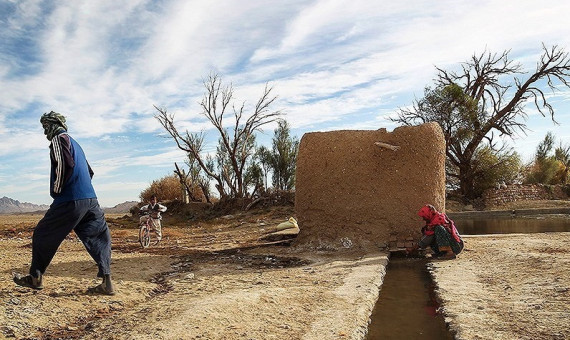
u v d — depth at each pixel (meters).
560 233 12.16
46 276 7.46
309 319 5.03
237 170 32.75
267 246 12.59
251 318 5.04
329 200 11.55
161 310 5.41
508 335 4.32
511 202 32.94
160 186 37.19
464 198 33.72
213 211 30.17
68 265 8.74
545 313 4.88
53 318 5.16
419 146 11.09
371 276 7.44
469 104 33.66
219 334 4.49
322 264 9.27
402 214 10.97
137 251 12.34
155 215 14.83
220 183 33.88
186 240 16.50
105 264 6.16
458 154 34.25
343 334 4.49
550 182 40.47
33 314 5.22
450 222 9.73
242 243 14.04
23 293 6.07
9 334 4.62
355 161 11.45
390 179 11.16
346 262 9.26
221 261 10.15
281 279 7.56
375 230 11.08
